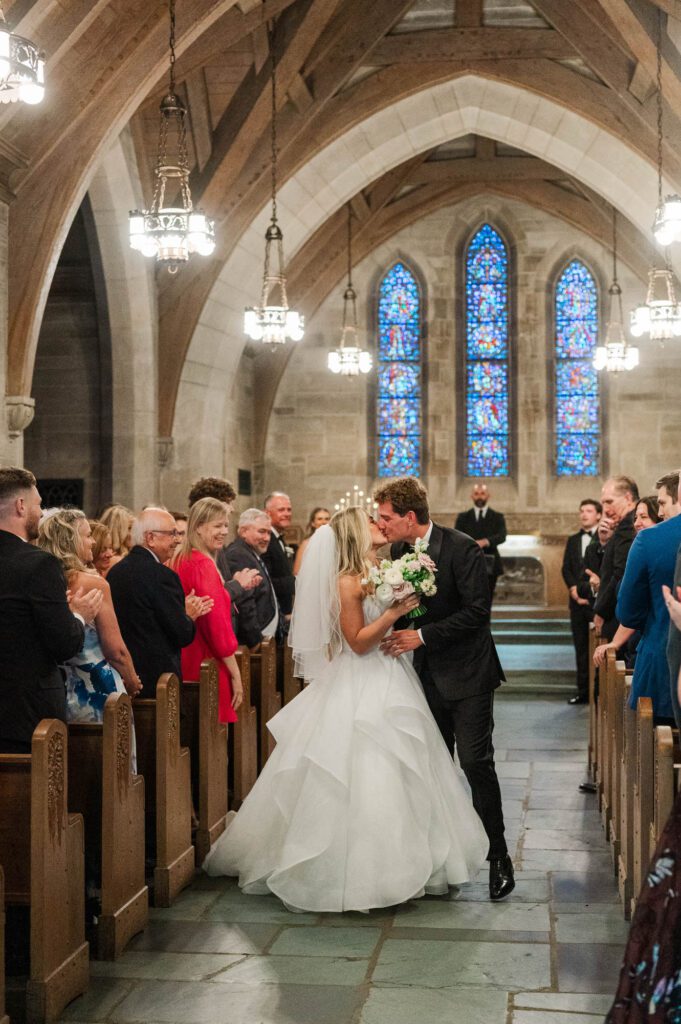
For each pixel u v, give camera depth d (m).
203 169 12.91
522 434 19.05
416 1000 4.00
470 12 12.91
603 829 6.54
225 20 10.82
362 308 19.41
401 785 5.02
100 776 4.72
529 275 19.06
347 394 19.28
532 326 19.06
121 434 13.41
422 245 19.22
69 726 4.70
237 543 7.52
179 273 13.56
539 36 13.00
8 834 3.91
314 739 5.04
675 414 18.81
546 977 4.20
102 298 13.03
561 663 13.66
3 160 8.70
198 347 14.00
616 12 10.68
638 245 18.00
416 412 19.41
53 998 3.86
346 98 13.27
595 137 13.66
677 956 2.63
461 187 18.45
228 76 12.28
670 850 2.70
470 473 19.39
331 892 4.93
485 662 5.21
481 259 19.36
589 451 19.19
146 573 5.50
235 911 4.98
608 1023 2.66
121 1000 4.04
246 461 18.78
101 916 4.43
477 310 19.39
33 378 13.57
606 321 19.08
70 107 9.12
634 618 4.98
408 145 14.20
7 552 4.33
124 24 9.13
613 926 4.77
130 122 12.08
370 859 4.92
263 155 12.95
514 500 19.05
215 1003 3.99
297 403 19.39
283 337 10.95
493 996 4.03
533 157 17.38
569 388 19.22
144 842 5.13
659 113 11.61
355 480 19.27
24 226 9.39
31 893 3.84
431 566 4.97
